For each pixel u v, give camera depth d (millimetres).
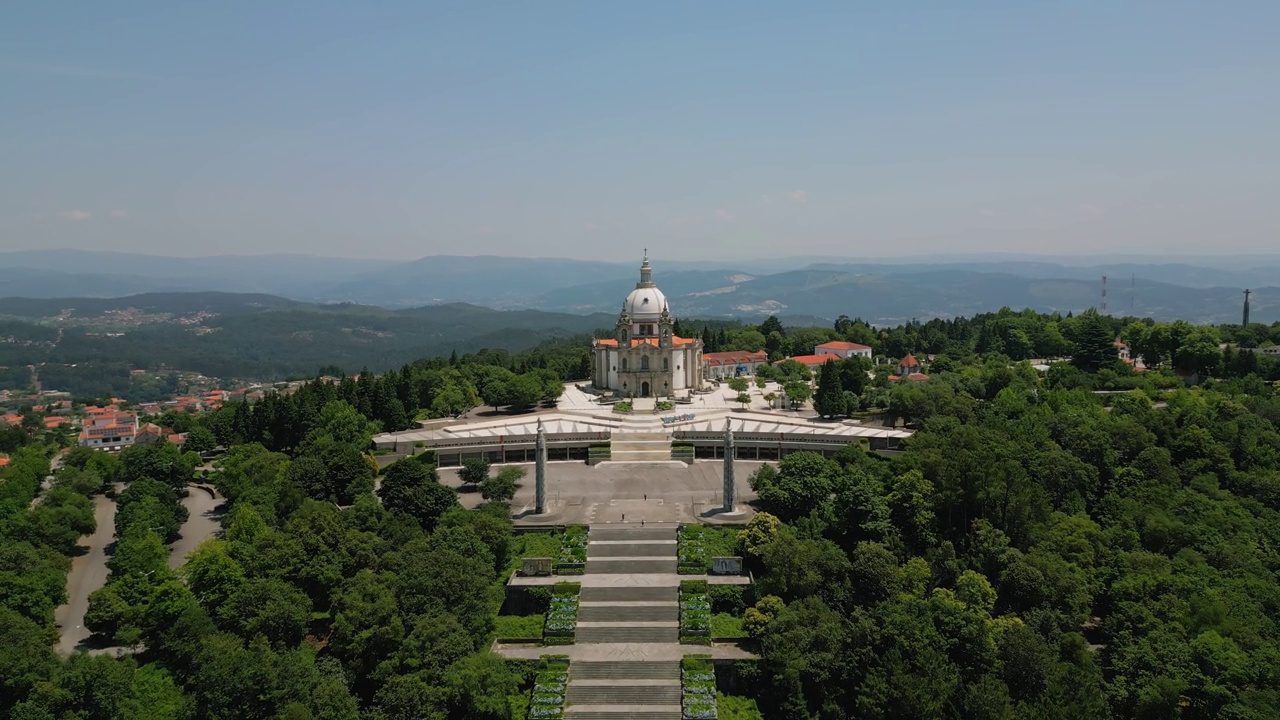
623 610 150375
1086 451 197500
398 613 135875
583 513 184750
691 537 170000
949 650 137750
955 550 165250
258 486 191000
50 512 182875
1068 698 124250
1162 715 123188
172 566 168625
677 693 133625
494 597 146875
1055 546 161375
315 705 118250
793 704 132250
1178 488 190000
